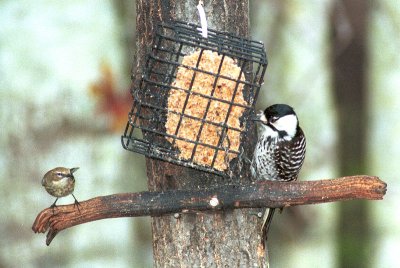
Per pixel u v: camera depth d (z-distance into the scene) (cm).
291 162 1088
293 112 1097
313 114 1638
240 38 1009
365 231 1550
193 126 992
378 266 1667
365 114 1566
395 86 1695
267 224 1034
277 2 1616
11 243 1578
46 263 1591
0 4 1606
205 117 990
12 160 1580
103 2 1614
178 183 1022
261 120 1078
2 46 1600
